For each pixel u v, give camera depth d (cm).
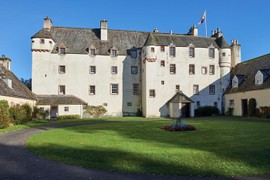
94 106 4559
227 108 4681
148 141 1600
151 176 957
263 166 1120
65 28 4903
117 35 4997
